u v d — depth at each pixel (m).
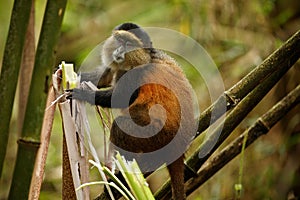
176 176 8.55
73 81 7.67
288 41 7.77
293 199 11.76
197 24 13.92
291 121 12.62
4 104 5.57
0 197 14.21
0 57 15.57
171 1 14.65
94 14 16.80
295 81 12.77
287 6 13.66
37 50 5.33
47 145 7.07
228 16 13.98
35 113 5.34
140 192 6.08
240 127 12.52
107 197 7.96
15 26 5.58
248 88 7.88
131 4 16.75
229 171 12.54
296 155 12.62
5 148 5.61
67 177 7.57
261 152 12.60
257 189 12.41
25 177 5.39
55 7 5.30
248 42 13.62
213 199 12.37
